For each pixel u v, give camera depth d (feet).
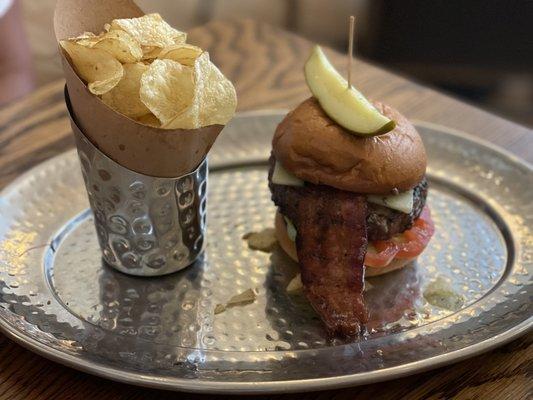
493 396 1.18
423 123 1.86
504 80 3.14
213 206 1.66
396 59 3.22
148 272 1.42
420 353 1.21
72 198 1.63
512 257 1.48
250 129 1.87
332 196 1.38
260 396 1.19
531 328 1.24
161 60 1.26
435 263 1.49
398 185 1.37
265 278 1.45
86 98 1.24
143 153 1.28
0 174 1.73
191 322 1.32
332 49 2.38
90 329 1.28
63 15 1.34
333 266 1.34
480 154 1.77
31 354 1.25
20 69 2.72
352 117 1.35
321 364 1.20
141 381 1.13
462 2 3.02
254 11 3.82
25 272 1.42
